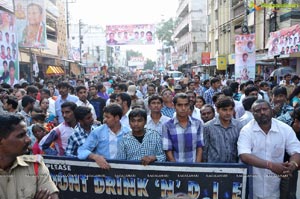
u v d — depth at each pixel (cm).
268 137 339
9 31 1017
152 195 355
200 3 4103
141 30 2952
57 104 746
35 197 234
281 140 338
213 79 966
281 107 564
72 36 5334
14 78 1048
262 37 1909
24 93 825
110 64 7519
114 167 361
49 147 462
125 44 2967
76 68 4150
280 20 1653
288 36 1205
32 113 588
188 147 395
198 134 399
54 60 3178
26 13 1509
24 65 2295
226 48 2777
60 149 466
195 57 4116
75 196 375
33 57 2275
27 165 235
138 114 372
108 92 1275
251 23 2081
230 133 385
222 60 2470
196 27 4116
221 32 2947
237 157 385
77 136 434
